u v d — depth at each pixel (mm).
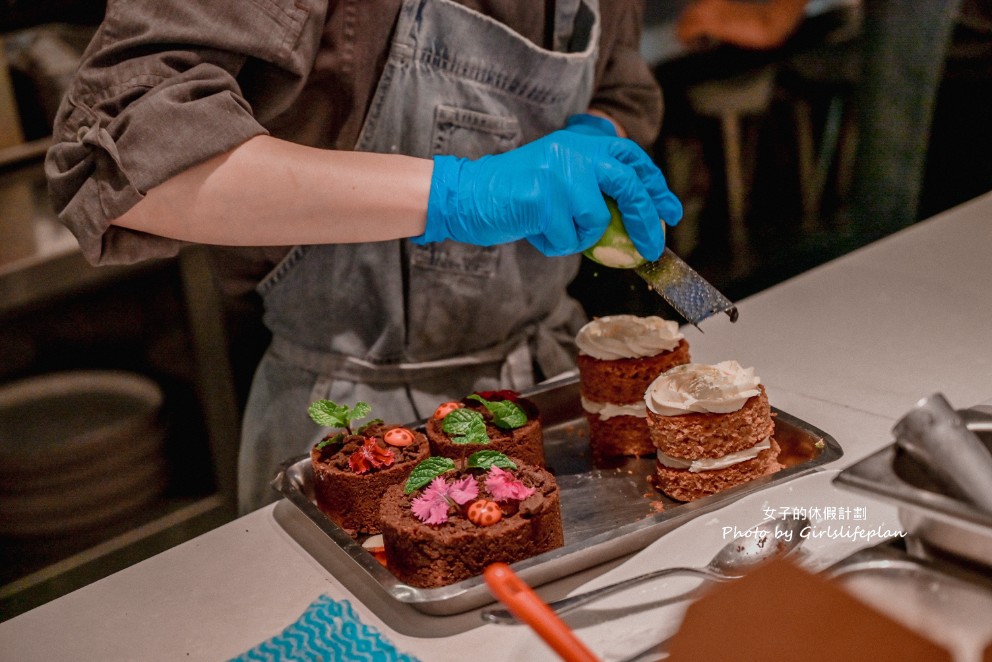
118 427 2156
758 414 1172
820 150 3713
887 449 876
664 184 1307
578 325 1739
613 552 1028
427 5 1311
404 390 1527
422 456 1193
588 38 1475
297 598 1045
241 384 2512
